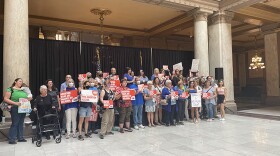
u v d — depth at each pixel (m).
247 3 10.43
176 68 9.92
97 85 7.30
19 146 5.83
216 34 11.44
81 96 6.38
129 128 7.36
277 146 5.52
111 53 10.61
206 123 8.57
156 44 17.14
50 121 6.18
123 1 10.73
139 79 8.27
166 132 7.15
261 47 20.81
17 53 6.76
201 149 5.36
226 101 11.22
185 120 9.20
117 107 7.34
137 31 15.61
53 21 12.99
